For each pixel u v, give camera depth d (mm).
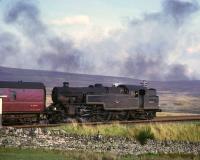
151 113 62844
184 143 40938
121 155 31516
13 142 32188
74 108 54438
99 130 40656
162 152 36469
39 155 27141
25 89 49344
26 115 49625
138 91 60844
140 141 38781
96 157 27422
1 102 45219
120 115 58750
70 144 34469
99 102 56281
